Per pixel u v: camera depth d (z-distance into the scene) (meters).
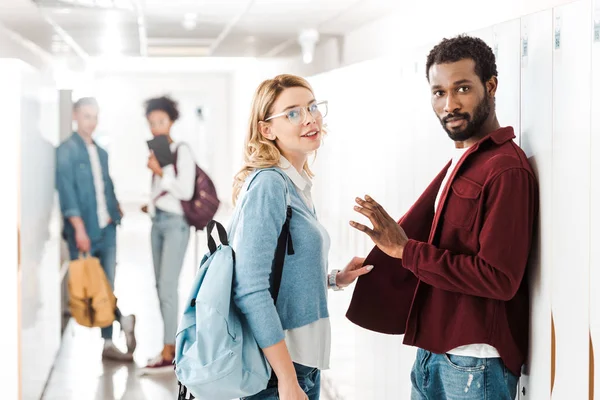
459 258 1.97
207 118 12.91
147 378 4.52
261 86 2.16
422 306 2.18
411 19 3.30
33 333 3.94
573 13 1.80
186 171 4.55
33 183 4.00
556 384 1.92
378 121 3.14
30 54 4.39
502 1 2.32
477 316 2.03
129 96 12.77
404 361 2.91
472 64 2.09
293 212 2.05
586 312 1.78
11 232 3.55
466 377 2.07
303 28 5.32
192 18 4.99
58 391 4.25
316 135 2.15
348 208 3.56
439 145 2.54
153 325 5.87
